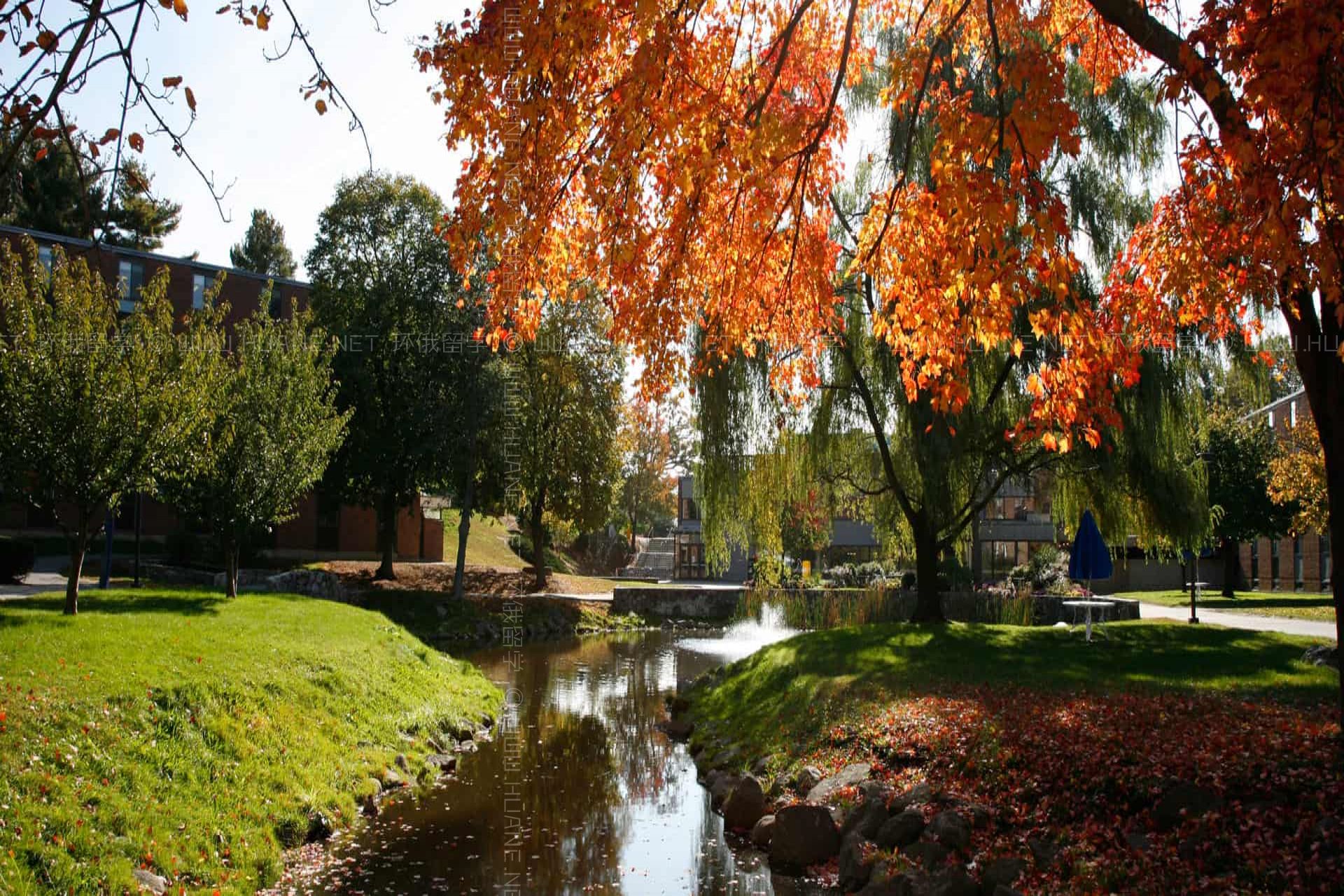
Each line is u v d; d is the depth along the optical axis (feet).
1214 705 35.29
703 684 62.69
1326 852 22.12
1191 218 28.09
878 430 62.75
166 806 27.32
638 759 46.93
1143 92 57.00
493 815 36.04
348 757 37.93
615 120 23.09
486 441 107.34
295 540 136.46
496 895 27.61
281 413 60.90
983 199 20.62
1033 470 63.36
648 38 22.74
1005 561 150.61
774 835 31.30
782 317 31.42
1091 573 57.82
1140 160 57.72
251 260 213.25
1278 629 77.36
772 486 66.59
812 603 92.94
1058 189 57.47
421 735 45.32
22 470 42.50
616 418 124.06
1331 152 20.35
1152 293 32.58
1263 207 22.07
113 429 43.32
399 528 148.56
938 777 31.94
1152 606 116.47
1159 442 59.11
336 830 32.71
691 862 31.01
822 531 130.62
